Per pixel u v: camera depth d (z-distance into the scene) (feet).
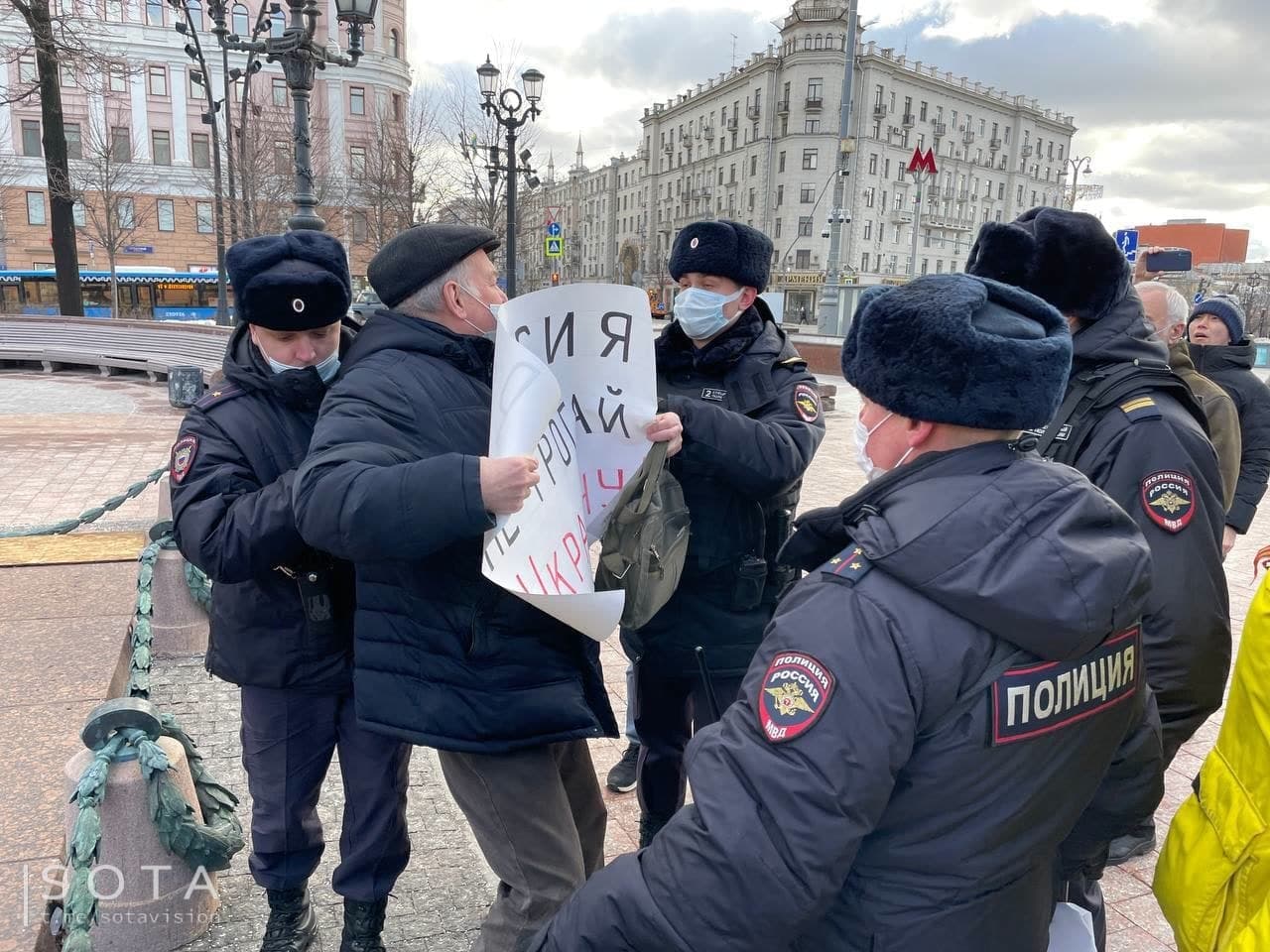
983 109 241.35
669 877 3.63
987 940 3.76
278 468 7.02
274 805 7.34
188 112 138.72
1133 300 7.88
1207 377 13.52
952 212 236.43
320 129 104.63
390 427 5.71
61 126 64.18
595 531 6.27
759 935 3.51
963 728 3.54
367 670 5.95
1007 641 3.55
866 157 209.56
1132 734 4.63
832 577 3.80
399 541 4.95
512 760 5.90
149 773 7.55
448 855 9.50
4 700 9.58
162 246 140.15
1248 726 4.17
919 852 3.68
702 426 7.10
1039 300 4.00
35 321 60.59
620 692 13.51
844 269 206.80
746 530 7.77
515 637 5.87
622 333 6.11
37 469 28.04
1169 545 6.64
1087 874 5.44
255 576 6.68
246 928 8.18
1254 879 4.02
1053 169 268.62
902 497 3.80
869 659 3.50
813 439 7.77
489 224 69.51
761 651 3.89
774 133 214.28
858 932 3.80
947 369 3.68
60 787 8.01
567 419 5.96
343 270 7.07
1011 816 3.66
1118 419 7.21
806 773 3.43
